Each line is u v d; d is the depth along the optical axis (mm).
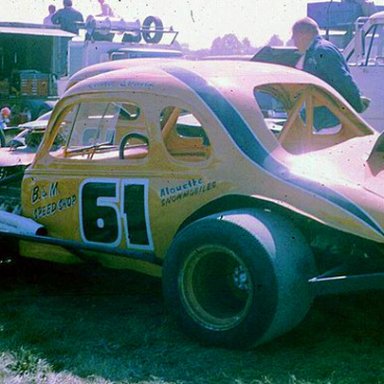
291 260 3689
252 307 3689
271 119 5758
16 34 16734
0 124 10648
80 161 4609
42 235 4754
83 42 16656
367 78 11594
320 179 3895
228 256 3822
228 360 3771
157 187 4246
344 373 3623
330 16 13898
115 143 5164
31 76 16625
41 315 4504
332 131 5969
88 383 3572
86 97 4598
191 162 4188
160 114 4293
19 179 5117
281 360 3771
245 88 4305
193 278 3943
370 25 11734
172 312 4000
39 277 5285
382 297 4598
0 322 4395
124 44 16688
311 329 4156
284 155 4090
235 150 4055
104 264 4656
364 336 4078
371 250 3816
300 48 6535
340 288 3699
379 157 4168
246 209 3922
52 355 3904
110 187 4430
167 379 3592
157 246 4289
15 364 3762
